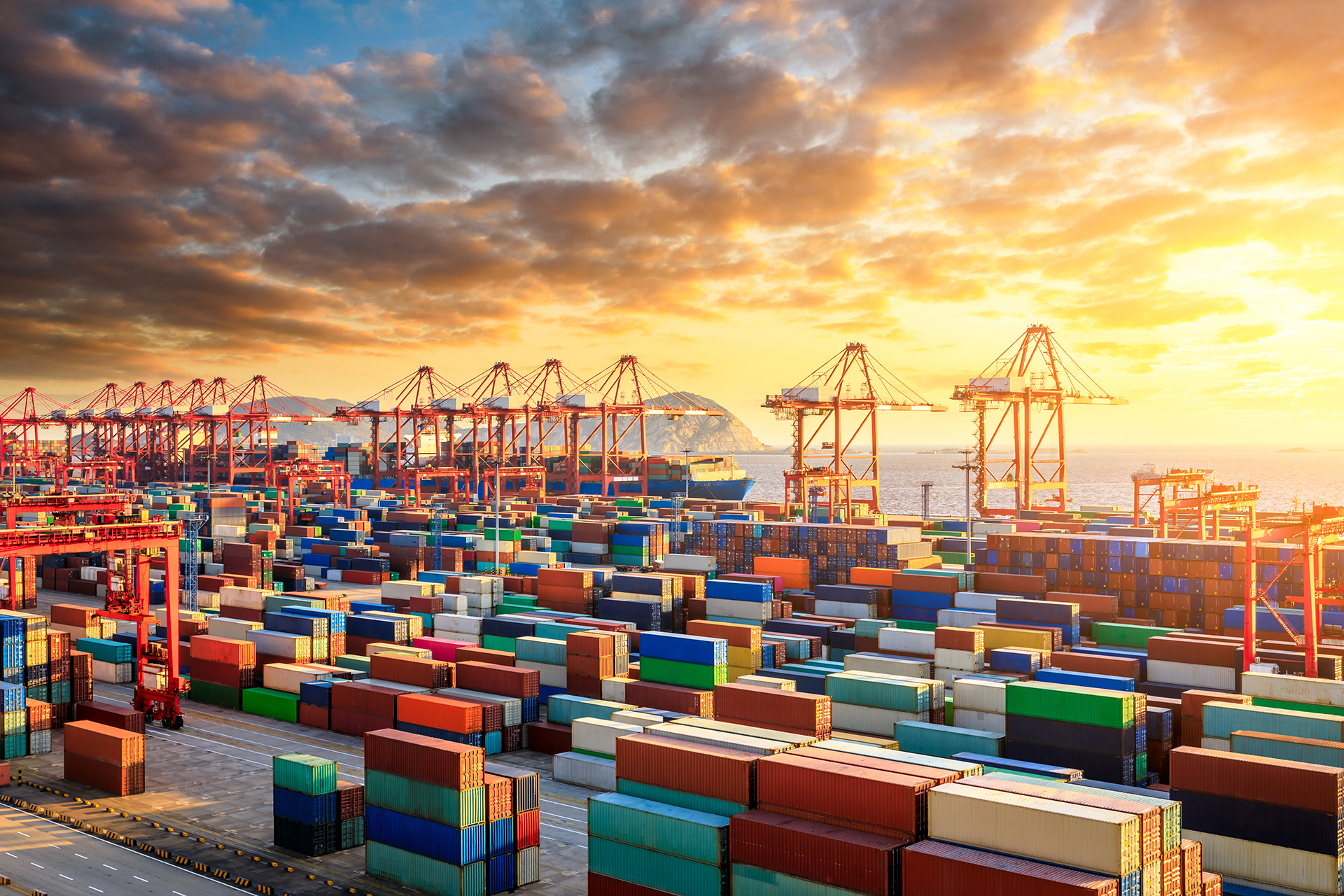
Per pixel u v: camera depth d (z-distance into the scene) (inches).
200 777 2119.8
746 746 1470.2
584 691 2470.5
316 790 1689.2
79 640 3179.1
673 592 3225.9
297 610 2967.5
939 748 1904.5
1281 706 1937.7
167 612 2541.8
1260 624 2765.7
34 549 2285.9
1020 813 1149.7
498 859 1534.2
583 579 3280.0
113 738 2016.5
